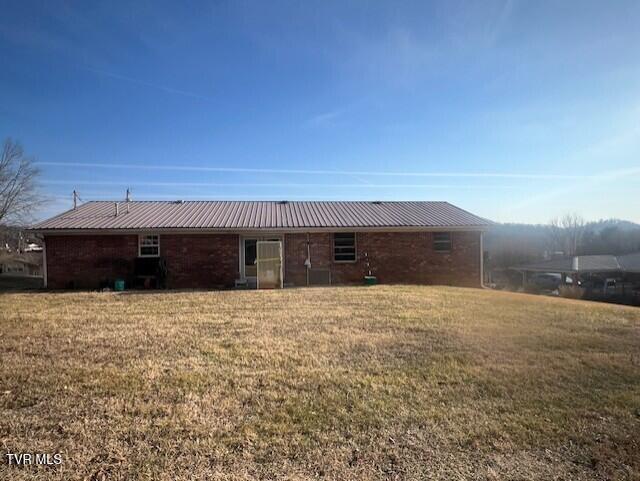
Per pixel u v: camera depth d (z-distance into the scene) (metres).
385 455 3.44
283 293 13.60
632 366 5.78
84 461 3.30
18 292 14.78
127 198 21.92
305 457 3.40
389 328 8.02
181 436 3.69
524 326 8.36
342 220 18.80
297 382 5.01
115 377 5.11
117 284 15.96
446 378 5.21
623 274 39.69
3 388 4.75
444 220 19.20
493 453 3.50
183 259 17.48
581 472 3.25
